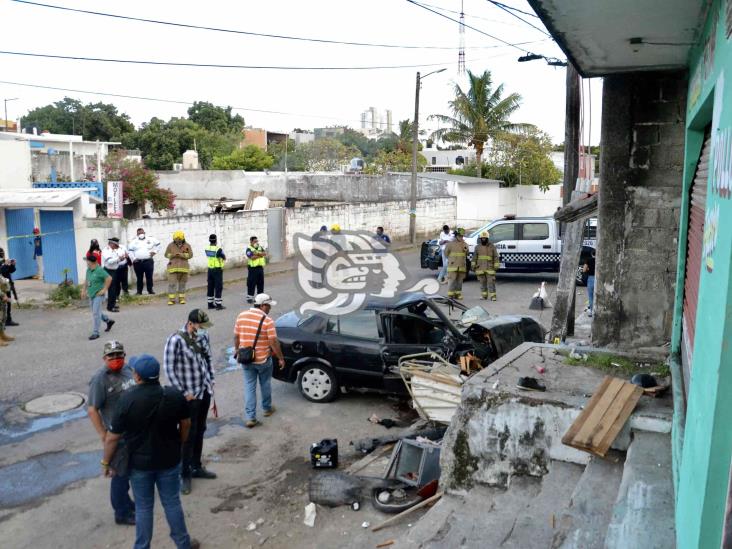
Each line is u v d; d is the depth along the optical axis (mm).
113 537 5449
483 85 38812
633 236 6672
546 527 4262
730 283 2068
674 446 3768
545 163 40094
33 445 7273
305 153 58531
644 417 4613
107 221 17469
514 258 18047
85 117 58562
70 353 10930
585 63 5965
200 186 35656
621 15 4262
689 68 5789
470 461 5379
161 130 55156
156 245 16594
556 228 17797
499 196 35719
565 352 6426
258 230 23000
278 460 6957
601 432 4547
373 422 7961
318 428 7812
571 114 10281
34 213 18859
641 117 6523
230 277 19969
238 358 7668
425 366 7551
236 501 6090
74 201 17422
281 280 19594
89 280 11930
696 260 3861
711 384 2242
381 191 33969
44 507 5945
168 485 4938
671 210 6539
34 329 12758
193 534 5512
